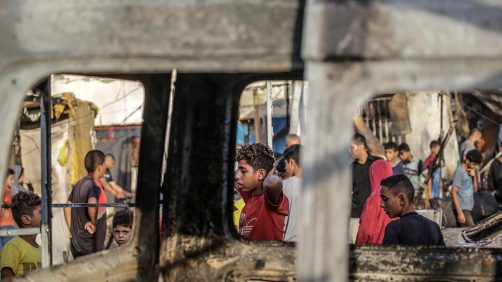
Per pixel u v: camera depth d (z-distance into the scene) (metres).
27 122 13.40
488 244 4.92
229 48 2.51
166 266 3.93
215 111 3.92
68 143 16.44
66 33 2.61
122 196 16.50
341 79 2.29
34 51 2.64
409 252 3.72
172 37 2.54
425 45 2.29
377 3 2.30
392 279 3.72
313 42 2.30
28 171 13.69
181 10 2.55
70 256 9.99
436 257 3.70
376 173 8.11
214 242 3.89
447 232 5.67
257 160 5.21
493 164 16.03
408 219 5.00
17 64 2.65
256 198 5.18
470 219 15.38
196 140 3.93
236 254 3.87
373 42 2.29
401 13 2.30
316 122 2.28
